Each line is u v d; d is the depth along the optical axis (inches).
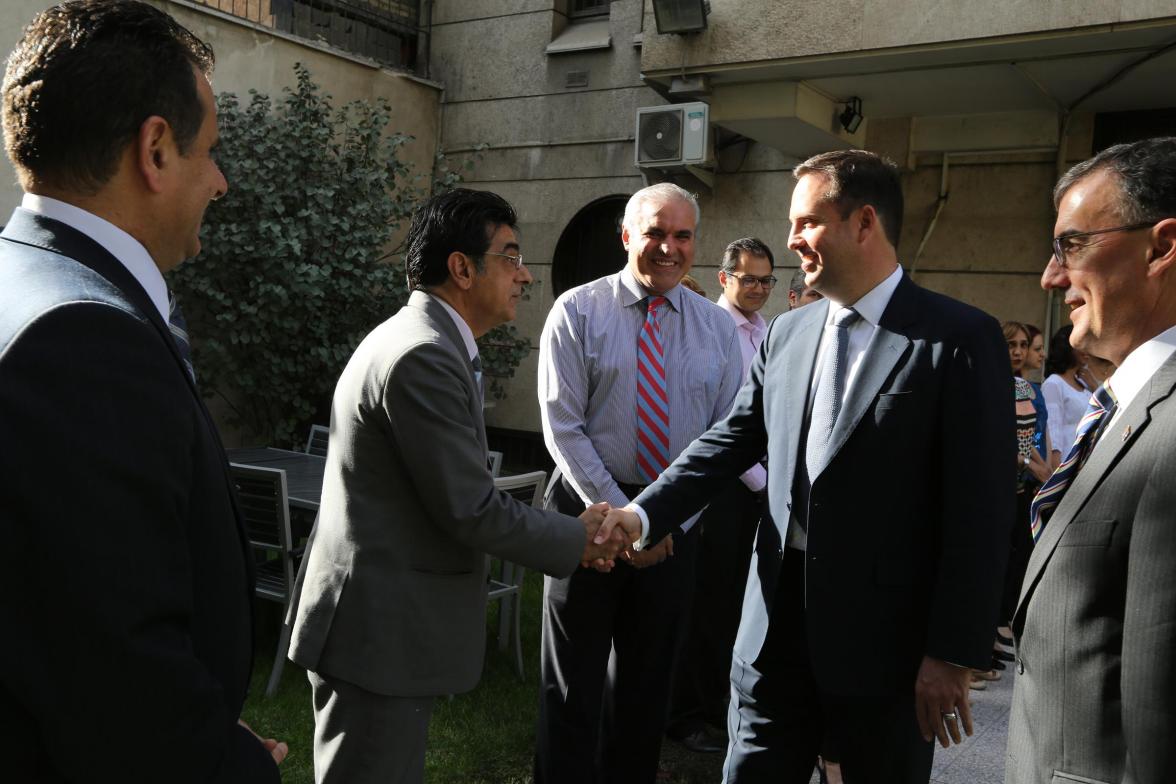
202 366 236.1
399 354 73.7
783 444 83.0
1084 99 211.2
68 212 43.0
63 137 42.3
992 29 180.5
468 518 73.8
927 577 75.3
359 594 74.4
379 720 74.4
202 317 235.0
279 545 146.6
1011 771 54.5
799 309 89.0
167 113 44.0
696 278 262.7
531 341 293.4
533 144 291.7
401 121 296.7
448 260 81.2
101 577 36.0
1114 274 51.1
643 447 109.0
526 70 292.4
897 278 78.6
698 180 258.4
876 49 192.1
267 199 224.2
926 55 191.8
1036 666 51.9
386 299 245.3
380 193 247.6
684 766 130.0
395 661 74.1
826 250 77.4
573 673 105.3
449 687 76.9
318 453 210.1
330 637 74.8
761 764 82.0
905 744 76.5
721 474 91.3
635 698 108.1
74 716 36.2
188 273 221.6
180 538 39.8
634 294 110.9
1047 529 52.7
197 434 43.0
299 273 222.2
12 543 35.7
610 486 103.8
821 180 77.6
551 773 105.5
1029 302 230.2
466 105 304.3
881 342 76.0
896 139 240.4
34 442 35.6
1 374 36.0
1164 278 50.3
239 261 226.5
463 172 305.7
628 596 107.3
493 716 139.3
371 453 75.4
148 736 37.3
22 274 39.8
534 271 293.4
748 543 140.2
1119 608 48.0
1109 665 47.9
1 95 43.8
